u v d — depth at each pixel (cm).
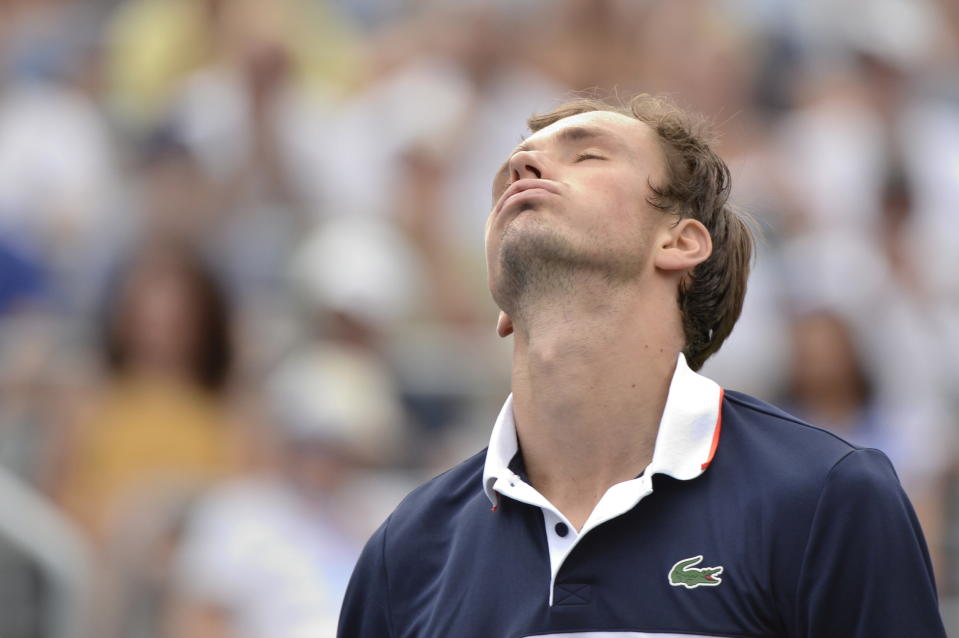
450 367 2084
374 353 2067
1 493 1706
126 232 2234
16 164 2536
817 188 2553
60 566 1666
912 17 2986
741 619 653
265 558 1656
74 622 1656
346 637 775
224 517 1695
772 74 2827
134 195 2391
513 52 2711
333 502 1742
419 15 2784
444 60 2630
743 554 662
